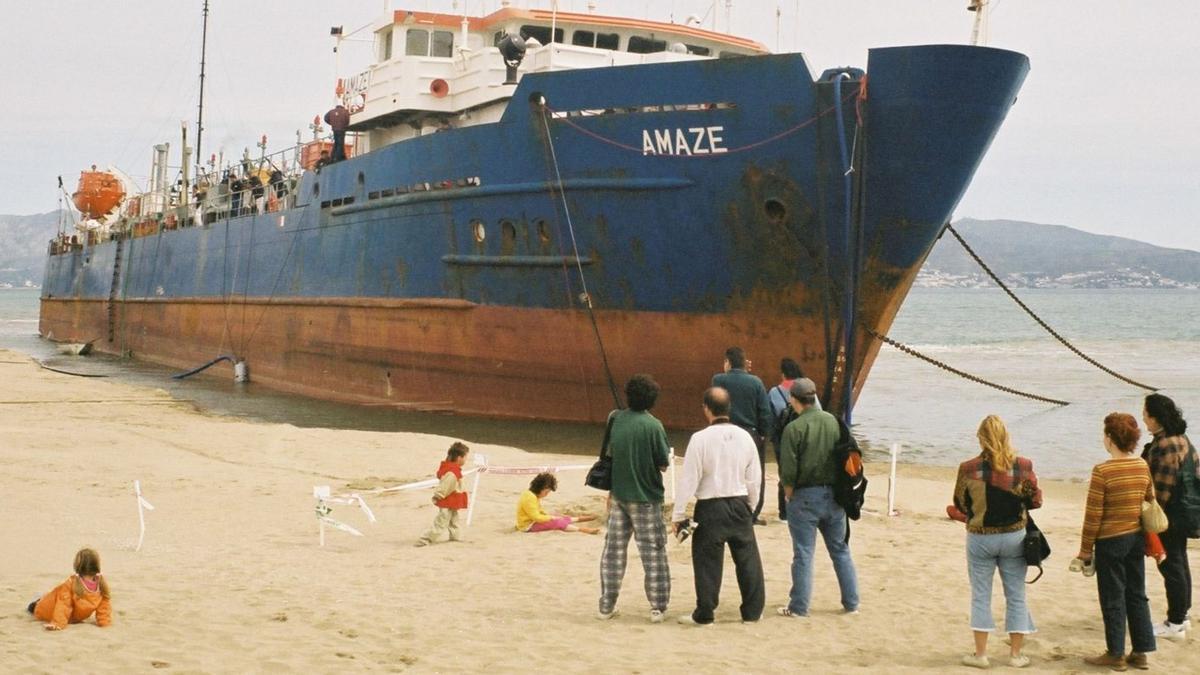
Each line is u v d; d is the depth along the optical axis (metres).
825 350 20.95
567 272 23.64
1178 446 8.30
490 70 26.81
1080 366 51.81
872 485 17.59
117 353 54.31
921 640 8.48
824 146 19.39
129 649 8.08
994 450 7.73
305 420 27.77
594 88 22.02
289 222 35.06
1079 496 17.53
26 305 182.12
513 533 13.18
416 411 28.81
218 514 14.58
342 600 9.76
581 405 24.89
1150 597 9.92
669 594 9.49
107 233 59.09
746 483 8.89
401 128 31.41
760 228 20.58
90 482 16.78
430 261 27.19
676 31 27.59
